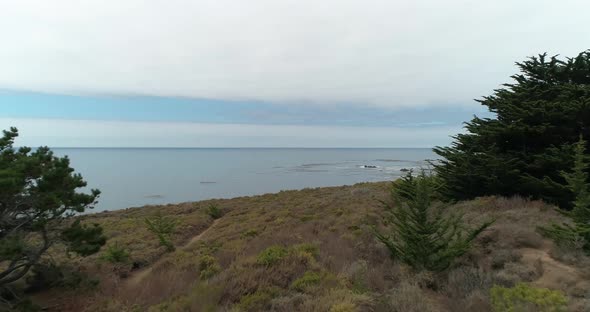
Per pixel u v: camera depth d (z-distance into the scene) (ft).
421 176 39.42
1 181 30.60
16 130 37.55
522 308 16.30
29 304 33.24
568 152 43.14
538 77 55.62
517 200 43.21
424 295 21.35
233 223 72.33
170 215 92.27
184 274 34.94
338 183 291.17
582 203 27.04
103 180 350.43
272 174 434.30
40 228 36.01
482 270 23.38
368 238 36.37
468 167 51.39
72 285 37.37
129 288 37.06
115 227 77.46
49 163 37.40
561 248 25.16
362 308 19.65
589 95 46.75
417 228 25.77
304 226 51.11
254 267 29.04
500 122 51.31
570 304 16.99
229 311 21.09
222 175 425.69
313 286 23.30
